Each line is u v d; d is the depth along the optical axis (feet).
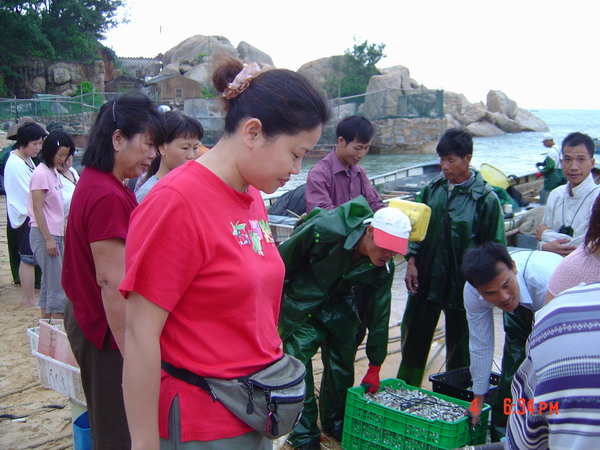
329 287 12.53
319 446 13.24
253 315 6.47
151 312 6.03
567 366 5.56
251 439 6.69
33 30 133.90
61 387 11.16
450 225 14.60
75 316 9.15
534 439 6.32
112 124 9.06
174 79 137.90
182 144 14.33
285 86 6.31
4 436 13.14
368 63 178.60
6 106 85.30
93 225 8.66
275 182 6.50
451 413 12.31
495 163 101.45
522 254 11.70
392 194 39.17
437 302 14.93
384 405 12.42
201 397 6.34
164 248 6.00
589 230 8.19
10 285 24.85
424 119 121.08
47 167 18.26
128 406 6.07
